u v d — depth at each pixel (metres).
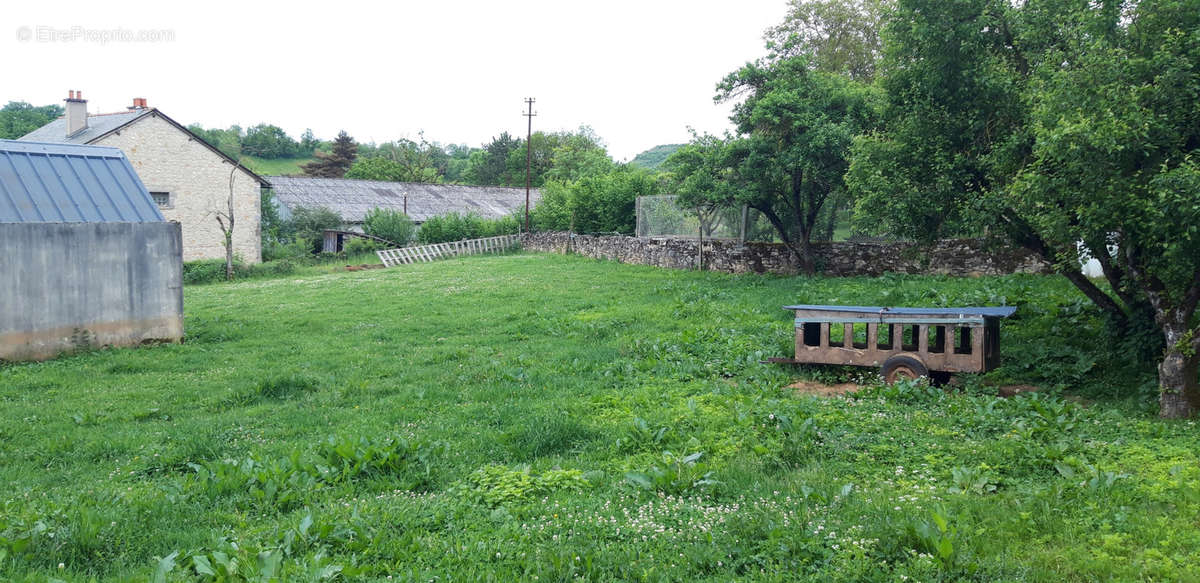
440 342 17.38
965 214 12.15
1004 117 12.35
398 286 27.62
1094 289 12.66
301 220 48.56
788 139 23.52
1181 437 8.77
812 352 13.02
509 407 11.12
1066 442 8.50
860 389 11.79
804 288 21.38
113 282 16.91
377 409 11.60
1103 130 9.12
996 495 7.14
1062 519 6.40
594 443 9.38
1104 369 12.30
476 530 6.72
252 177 42.31
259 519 7.01
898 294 19.14
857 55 38.34
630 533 6.47
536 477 8.05
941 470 7.99
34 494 7.89
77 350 16.36
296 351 16.59
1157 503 6.64
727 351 14.91
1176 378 9.88
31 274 15.69
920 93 13.30
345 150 100.00
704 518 6.70
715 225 29.05
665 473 7.72
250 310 22.83
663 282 25.34
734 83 24.14
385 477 8.08
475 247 43.25
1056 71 11.13
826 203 25.50
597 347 15.86
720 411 10.79
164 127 39.47
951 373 12.41
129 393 12.84
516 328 18.50
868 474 8.02
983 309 12.14
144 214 17.78
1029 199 10.38
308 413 11.37
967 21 12.61
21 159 17.17
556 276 28.80
